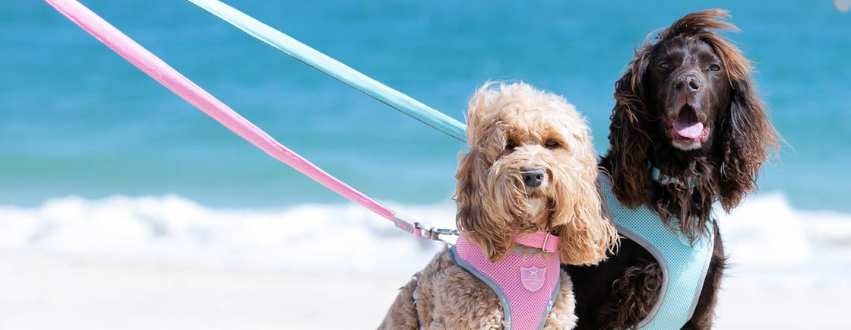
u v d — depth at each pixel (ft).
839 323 24.58
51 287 27.68
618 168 13.69
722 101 14.03
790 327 24.27
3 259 31.19
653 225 13.48
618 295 13.44
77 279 28.71
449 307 11.77
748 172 14.14
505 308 11.77
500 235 11.66
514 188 11.19
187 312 25.25
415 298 12.58
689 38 14.07
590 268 13.60
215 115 11.85
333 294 27.50
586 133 12.26
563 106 12.14
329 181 12.70
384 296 27.35
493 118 11.64
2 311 24.94
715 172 13.97
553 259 12.33
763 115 14.40
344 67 13.16
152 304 26.02
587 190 11.88
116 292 27.22
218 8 12.19
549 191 11.41
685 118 13.57
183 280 28.94
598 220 12.10
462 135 13.41
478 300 11.74
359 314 25.32
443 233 12.99
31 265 30.40
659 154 13.71
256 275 29.73
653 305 13.41
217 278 29.25
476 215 11.75
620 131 13.89
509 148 11.66
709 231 13.87
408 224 13.07
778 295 27.68
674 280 13.35
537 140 11.64
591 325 13.78
